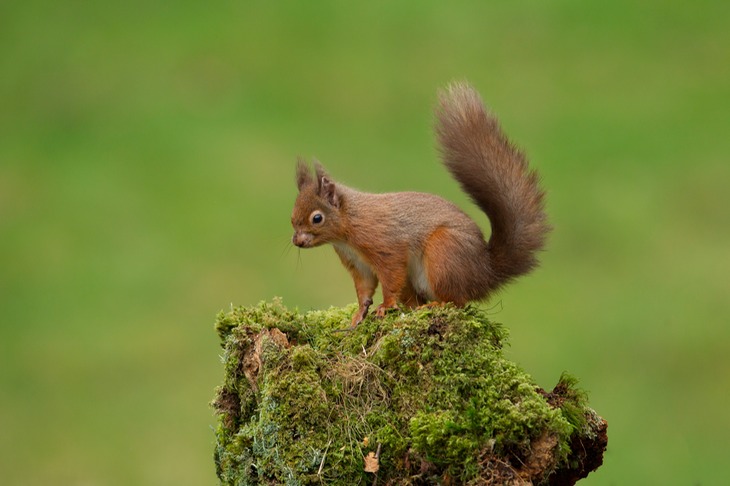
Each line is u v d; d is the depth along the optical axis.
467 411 5.86
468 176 7.64
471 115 7.66
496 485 5.69
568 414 6.17
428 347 6.11
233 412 6.55
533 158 17.08
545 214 7.64
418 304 7.75
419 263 7.57
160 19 22.72
